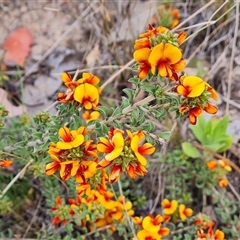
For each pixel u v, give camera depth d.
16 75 0.40
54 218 0.33
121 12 0.41
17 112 0.39
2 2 0.43
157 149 0.37
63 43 0.41
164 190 0.36
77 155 0.24
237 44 0.39
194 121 0.24
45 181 0.34
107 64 0.40
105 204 0.32
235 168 0.36
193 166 0.36
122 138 0.23
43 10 0.42
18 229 0.35
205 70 0.39
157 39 0.24
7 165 0.29
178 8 0.41
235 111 0.37
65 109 0.27
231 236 0.35
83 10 0.42
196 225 0.33
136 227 0.33
